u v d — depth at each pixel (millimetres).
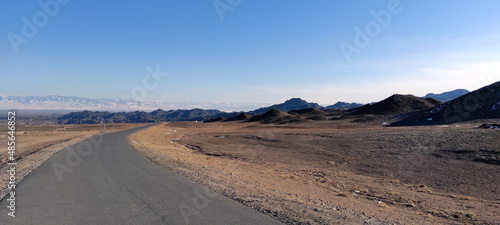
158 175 11297
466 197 13586
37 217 6188
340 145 32906
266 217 6422
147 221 6000
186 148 38844
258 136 49000
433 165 20797
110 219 6098
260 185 12633
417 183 17203
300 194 12070
